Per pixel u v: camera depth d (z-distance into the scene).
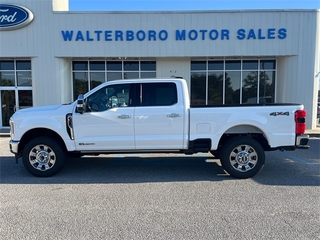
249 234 3.45
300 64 13.69
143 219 3.89
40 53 13.94
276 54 13.66
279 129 5.80
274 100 14.88
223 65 14.75
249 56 14.02
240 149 5.82
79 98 5.59
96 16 13.70
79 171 6.44
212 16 13.56
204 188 5.21
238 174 5.79
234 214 4.04
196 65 14.77
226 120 5.81
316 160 7.50
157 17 13.65
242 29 13.56
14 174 6.21
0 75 14.87
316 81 13.83
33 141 5.90
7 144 10.54
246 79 14.82
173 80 5.97
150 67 14.84
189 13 13.59
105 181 5.67
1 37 13.91
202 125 5.84
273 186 5.32
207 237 3.38
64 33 13.78
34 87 14.21
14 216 4.01
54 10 13.97
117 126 5.86
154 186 5.34
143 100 5.95
